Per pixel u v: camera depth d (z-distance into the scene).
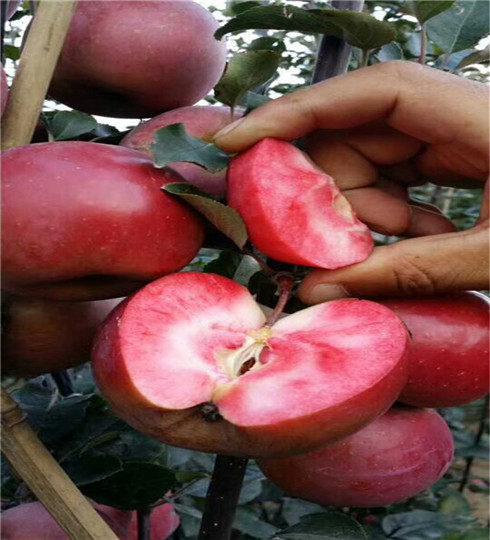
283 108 0.18
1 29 0.21
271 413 0.14
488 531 0.31
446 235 0.17
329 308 0.17
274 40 0.23
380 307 0.16
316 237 0.17
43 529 0.21
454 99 0.18
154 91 0.22
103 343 0.15
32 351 0.20
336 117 0.18
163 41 0.21
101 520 0.17
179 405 0.14
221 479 0.20
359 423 0.14
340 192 0.19
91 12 0.21
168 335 0.15
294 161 0.18
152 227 0.16
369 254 0.18
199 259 0.35
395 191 0.21
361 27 0.19
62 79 0.23
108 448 0.25
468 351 0.19
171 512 0.28
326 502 0.22
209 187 0.20
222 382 0.15
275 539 0.22
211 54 0.23
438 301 0.19
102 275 0.17
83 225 0.16
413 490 0.22
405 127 0.18
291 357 0.15
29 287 0.17
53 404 0.25
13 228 0.15
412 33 0.30
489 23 0.22
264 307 0.19
